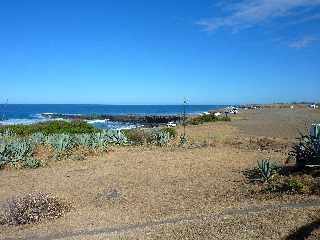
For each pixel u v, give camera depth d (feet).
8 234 36.68
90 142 77.25
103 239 32.30
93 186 51.52
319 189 38.99
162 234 31.91
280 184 42.63
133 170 58.59
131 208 41.32
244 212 34.96
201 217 35.17
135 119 287.69
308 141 49.44
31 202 41.73
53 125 104.63
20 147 69.97
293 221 30.55
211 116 177.17
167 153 70.28
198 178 51.57
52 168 63.21
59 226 37.52
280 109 315.37
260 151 70.23
